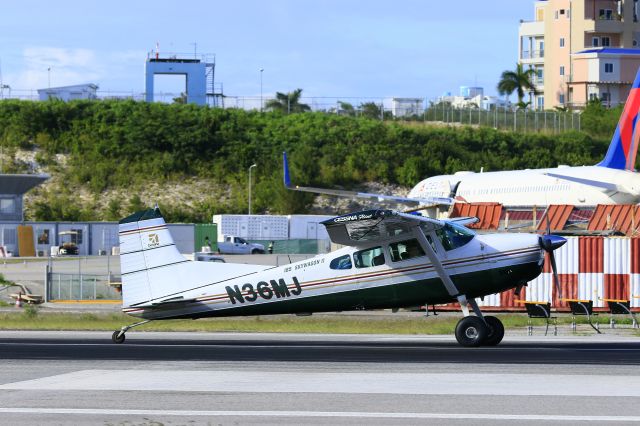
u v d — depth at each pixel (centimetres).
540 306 9512
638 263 12975
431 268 7612
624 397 4828
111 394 4997
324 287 7756
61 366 6266
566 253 13162
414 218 7325
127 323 10450
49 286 15050
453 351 7188
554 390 5053
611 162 18588
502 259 7631
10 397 4909
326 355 6900
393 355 6869
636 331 9788
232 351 7262
